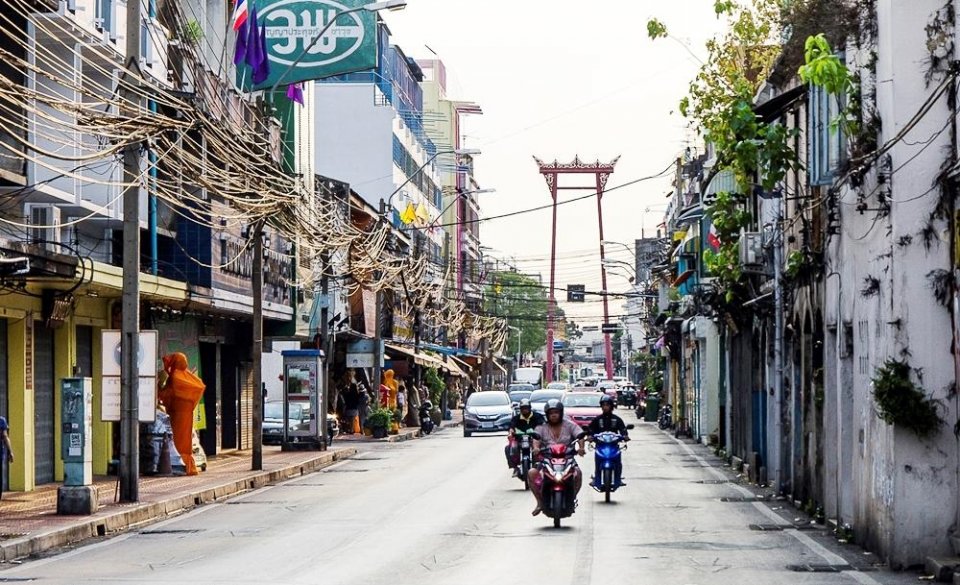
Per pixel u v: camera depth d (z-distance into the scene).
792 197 25.19
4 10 25.80
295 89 52.09
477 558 18.09
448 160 131.88
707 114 31.09
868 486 18.94
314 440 45.91
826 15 21.98
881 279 18.20
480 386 121.56
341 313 60.19
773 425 31.53
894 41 17.88
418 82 110.12
